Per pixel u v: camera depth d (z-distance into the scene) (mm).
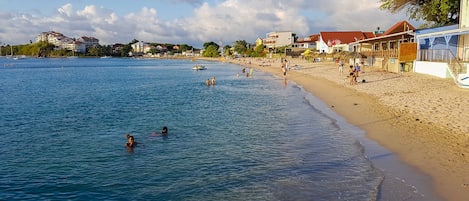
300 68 70625
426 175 10383
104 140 16797
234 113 23625
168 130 18625
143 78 62125
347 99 26625
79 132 18609
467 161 11156
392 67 45188
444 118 16656
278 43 164625
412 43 41281
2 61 170750
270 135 16969
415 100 22375
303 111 23344
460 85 25172
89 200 10180
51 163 13438
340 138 15625
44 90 41938
